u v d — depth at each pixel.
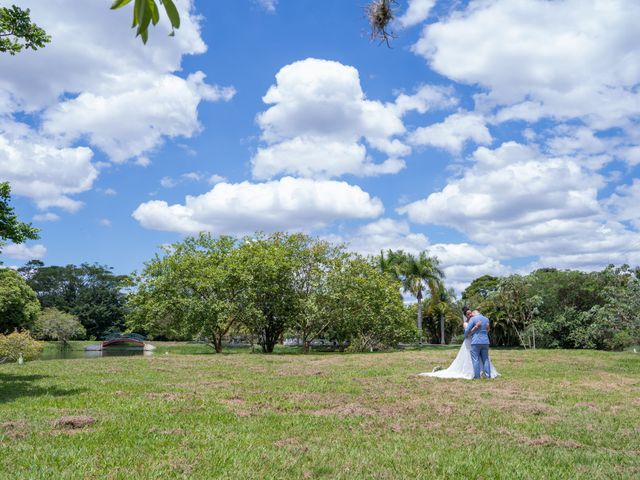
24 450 6.49
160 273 34.84
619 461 6.42
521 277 52.28
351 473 5.75
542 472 5.89
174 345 71.50
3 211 12.68
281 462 6.08
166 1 2.07
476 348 14.71
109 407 9.67
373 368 17.58
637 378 14.96
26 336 41.88
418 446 6.96
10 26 12.03
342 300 35.81
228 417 8.73
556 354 23.84
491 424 8.38
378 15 4.61
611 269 31.27
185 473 5.62
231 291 34.06
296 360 21.61
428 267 65.25
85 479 5.39
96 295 102.19
